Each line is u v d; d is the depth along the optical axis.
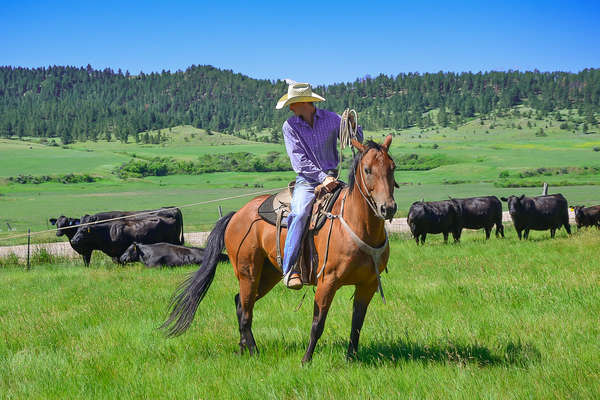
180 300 6.70
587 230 21.92
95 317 8.58
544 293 8.45
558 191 73.94
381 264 5.66
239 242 6.57
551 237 20.34
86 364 6.04
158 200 84.12
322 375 5.17
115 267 16.78
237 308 6.71
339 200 5.74
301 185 6.07
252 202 6.71
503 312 7.46
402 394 4.56
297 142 6.08
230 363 5.86
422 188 96.31
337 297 9.20
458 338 6.26
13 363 6.18
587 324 6.44
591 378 4.61
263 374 5.36
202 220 43.31
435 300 8.63
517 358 5.38
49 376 5.70
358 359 5.72
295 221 5.84
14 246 26.70
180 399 4.88
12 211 66.44
